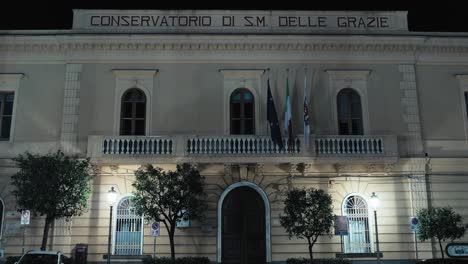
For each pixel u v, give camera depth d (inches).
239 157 800.3
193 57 869.8
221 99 858.1
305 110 815.1
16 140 840.3
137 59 867.4
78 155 825.5
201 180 792.9
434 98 881.5
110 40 856.9
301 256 807.7
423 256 813.9
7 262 742.5
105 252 799.1
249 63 872.9
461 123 874.8
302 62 876.0
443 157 851.4
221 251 806.5
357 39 871.1
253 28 882.1
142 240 805.9
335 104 864.3
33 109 852.0
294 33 863.7
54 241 796.0
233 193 830.5
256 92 863.1
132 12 882.8
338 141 820.6
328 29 888.9
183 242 804.6
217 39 861.2
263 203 827.4
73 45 861.2
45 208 703.1
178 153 800.9
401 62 888.3
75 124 842.2
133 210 815.1
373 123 863.1
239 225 819.4
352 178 837.2
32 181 709.3
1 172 826.8
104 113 849.5
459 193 844.0
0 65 867.4
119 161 799.1
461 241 824.9
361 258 810.2
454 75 892.6
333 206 825.5
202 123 848.3
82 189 741.9
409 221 826.2
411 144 855.1
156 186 736.3
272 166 831.7
